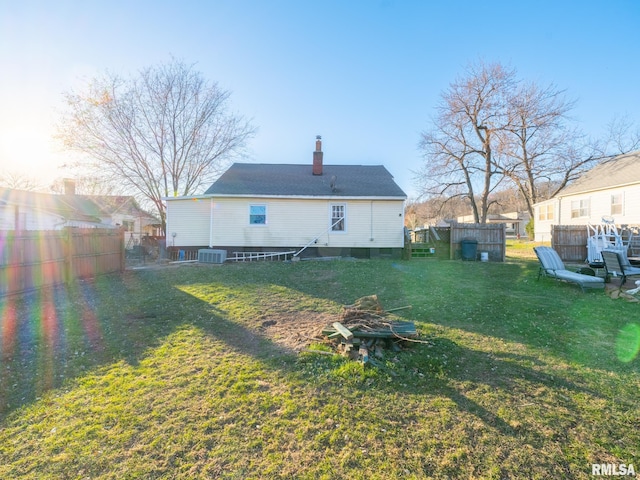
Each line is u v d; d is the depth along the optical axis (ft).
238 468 7.11
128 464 7.24
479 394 9.84
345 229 47.62
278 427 8.45
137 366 12.18
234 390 10.25
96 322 17.62
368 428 8.36
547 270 27.14
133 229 101.14
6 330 16.35
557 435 8.00
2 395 10.21
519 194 108.58
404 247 47.29
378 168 59.98
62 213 65.51
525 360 12.17
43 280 26.35
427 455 7.41
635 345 13.61
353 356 12.32
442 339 14.08
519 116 77.61
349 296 22.66
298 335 14.85
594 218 63.57
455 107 80.02
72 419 8.91
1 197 57.67
